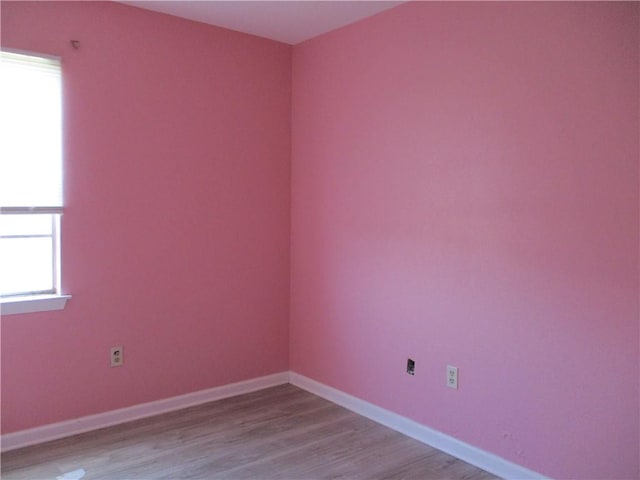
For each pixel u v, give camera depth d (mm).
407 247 3035
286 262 3871
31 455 2721
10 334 2775
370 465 2688
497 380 2607
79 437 2939
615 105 2152
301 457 2756
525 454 2502
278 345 3861
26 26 2742
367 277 3297
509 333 2551
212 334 3521
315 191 3670
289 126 3844
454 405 2811
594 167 2223
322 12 3160
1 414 2768
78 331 2984
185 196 3348
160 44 3195
